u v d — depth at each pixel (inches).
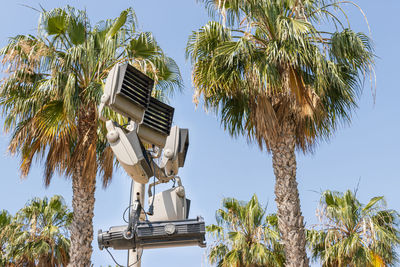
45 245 648.4
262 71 363.6
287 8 394.3
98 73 397.7
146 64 402.6
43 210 723.4
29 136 393.4
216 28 385.1
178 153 186.2
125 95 152.5
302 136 395.5
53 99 393.1
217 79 378.6
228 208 681.6
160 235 157.1
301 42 357.1
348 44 382.6
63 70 391.9
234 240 629.9
